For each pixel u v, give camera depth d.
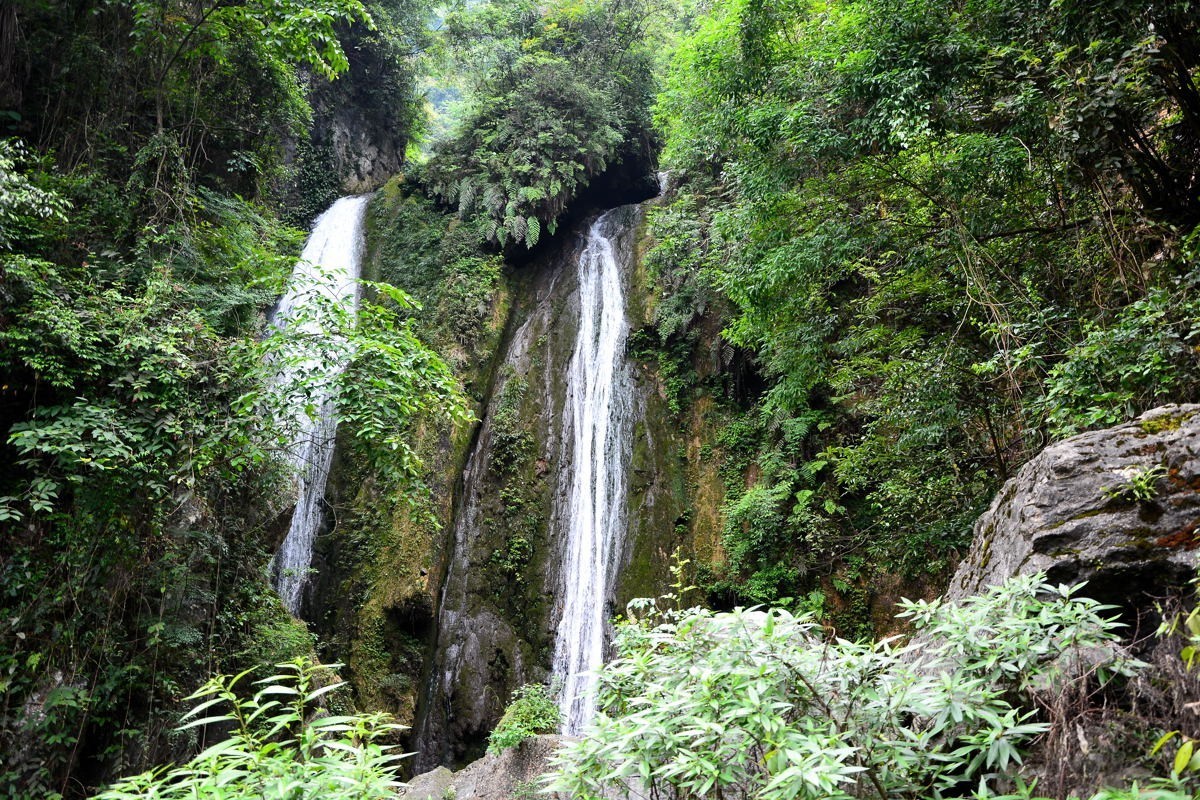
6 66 8.66
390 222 19.94
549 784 2.82
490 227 18.36
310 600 14.59
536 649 13.73
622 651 3.58
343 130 22.80
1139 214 6.24
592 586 14.23
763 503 13.30
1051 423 5.91
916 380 8.06
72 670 6.88
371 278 19.17
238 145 11.30
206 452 7.13
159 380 7.09
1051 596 3.00
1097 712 2.37
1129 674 2.35
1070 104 5.89
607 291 17.89
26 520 6.85
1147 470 3.04
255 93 11.23
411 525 14.57
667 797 2.80
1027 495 3.55
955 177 7.21
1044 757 2.46
